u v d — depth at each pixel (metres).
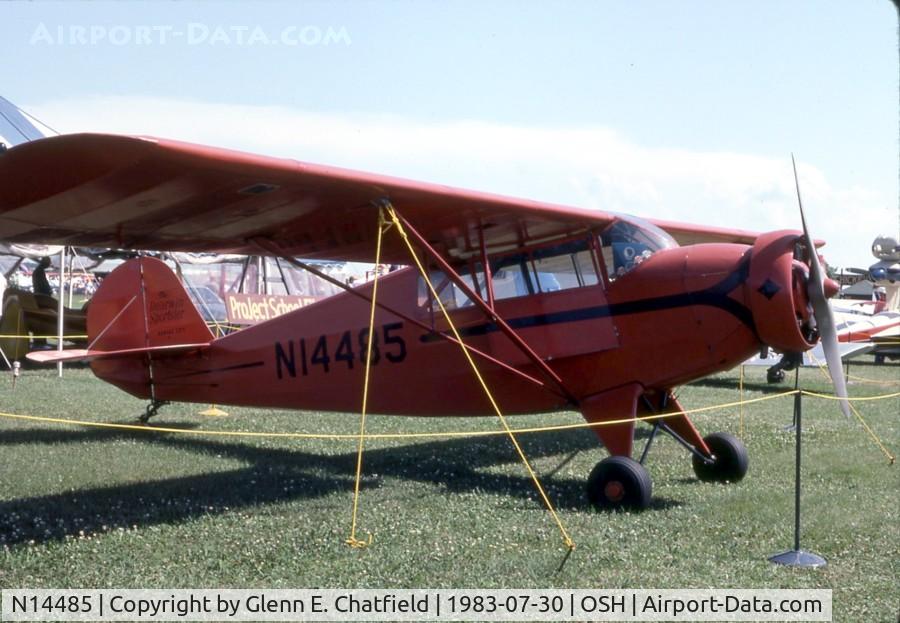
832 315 6.45
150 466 7.63
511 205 6.48
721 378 18.02
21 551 5.05
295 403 8.68
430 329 7.02
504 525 5.75
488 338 7.40
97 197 5.50
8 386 13.45
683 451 8.91
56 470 7.34
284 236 7.10
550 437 9.83
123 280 9.69
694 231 9.46
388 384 8.00
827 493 6.79
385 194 6.05
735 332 6.41
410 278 7.92
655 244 7.00
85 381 14.49
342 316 8.30
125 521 5.74
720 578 4.70
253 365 8.86
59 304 15.30
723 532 5.63
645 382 6.86
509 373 7.34
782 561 5.02
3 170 4.92
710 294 6.48
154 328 9.49
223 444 8.96
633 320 6.80
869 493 6.81
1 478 6.98
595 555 5.09
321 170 5.55
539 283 7.31
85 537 5.35
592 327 6.96
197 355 9.28
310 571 4.77
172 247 7.27
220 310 18.95
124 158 4.83
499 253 7.55
